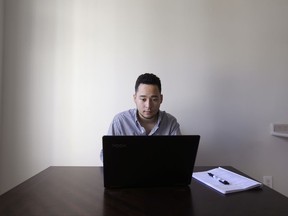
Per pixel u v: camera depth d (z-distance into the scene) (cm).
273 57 206
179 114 201
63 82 194
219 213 75
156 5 197
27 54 190
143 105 145
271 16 205
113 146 88
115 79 196
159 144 90
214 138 204
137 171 93
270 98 206
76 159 197
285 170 209
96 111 196
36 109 193
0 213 73
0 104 189
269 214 75
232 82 204
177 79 199
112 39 195
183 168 96
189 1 199
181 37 199
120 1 195
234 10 202
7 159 192
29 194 89
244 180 105
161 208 79
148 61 197
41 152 194
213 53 201
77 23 193
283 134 200
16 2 189
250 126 206
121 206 80
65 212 75
